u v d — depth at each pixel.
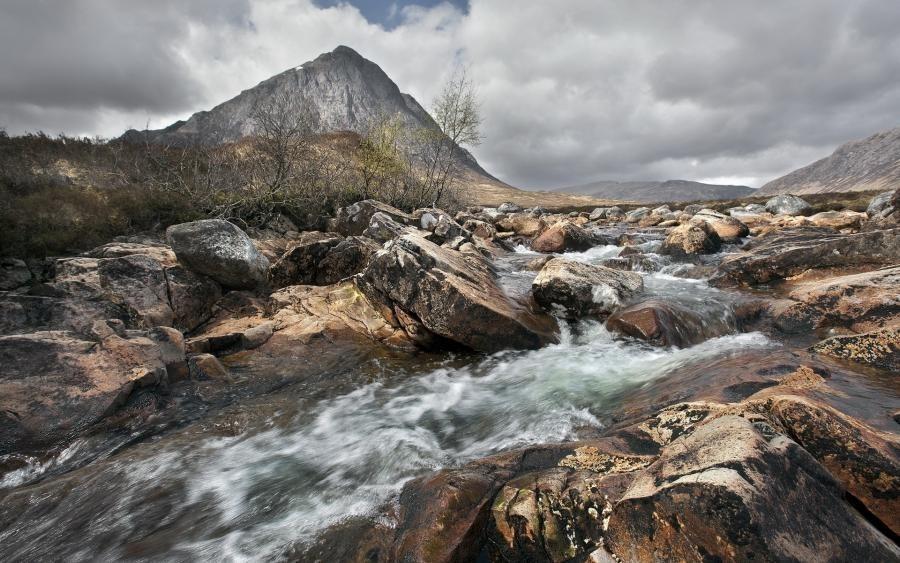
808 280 10.16
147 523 4.52
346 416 6.74
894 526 3.05
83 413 6.05
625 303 9.76
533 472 4.17
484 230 21.62
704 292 10.66
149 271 9.59
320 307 10.80
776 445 3.13
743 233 17.67
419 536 3.56
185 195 16.33
